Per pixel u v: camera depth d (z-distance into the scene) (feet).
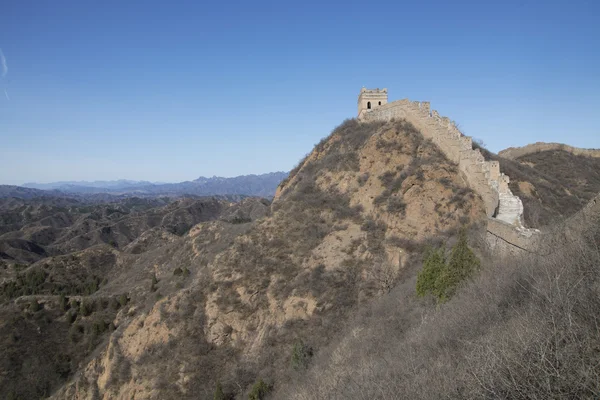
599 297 28.30
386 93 176.76
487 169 94.63
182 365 100.53
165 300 115.75
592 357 24.63
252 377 92.68
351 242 109.60
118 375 107.55
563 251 43.06
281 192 159.94
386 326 70.90
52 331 161.17
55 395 120.16
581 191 140.87
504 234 70.44
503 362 28.32
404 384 39.73
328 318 95.55
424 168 112.16
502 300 44.80
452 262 62.34
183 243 198.70
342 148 150.92
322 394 58.44
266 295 107.14
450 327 47.88
